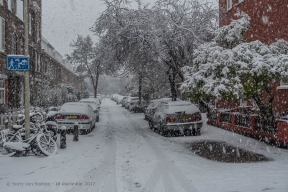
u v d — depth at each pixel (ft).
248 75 30.58
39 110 52.01
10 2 63.00
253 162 25.49
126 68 59.67
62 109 43.70
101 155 28.71
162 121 40.86
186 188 18.66
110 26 50.60
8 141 28.58
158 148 32.27
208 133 42.34
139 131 47.85
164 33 51.08
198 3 53.78
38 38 87.30
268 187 18.57
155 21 49.67
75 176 21.44
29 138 28.40
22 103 69.92
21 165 24.53
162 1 51.96
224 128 45.47
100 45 53.72
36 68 83.97
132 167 23.98
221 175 21.48
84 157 27.73
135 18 49.08
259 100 34.73
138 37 49.16
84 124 42.78
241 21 35.86
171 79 61.93
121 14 50.42
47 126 32.94
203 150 30.89
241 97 31.53
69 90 150.30
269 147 31.42
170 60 54.24
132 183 19.81
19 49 68.54
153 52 50.47
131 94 126.62
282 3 39.29
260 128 35.19
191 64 53.98
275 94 41.55
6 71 59.47
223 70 31.22
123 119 71.10
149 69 61.82
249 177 20.86
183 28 49.90
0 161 25.86
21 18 70.85
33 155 28.43
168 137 40.19
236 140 36.06
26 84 29.04
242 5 51.85
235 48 31.94
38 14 86.33
